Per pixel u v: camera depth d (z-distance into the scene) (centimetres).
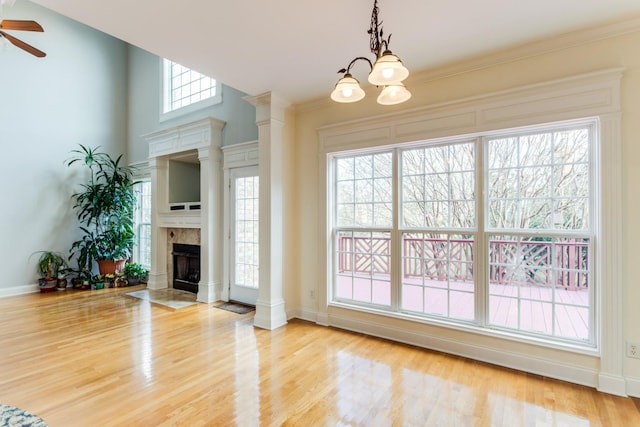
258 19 219
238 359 279
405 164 332
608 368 227
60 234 570
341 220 374
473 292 292
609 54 228
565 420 195
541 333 263
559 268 259
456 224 304
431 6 205
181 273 557
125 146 657
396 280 331
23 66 530
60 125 570
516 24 226
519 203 274
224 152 478
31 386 234
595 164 241
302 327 361
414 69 295
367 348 303
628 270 223
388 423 193
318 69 298
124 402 214
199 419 196
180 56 273
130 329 354
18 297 499
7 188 514
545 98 249
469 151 298
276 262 370
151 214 562
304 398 220
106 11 209
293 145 396
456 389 230
